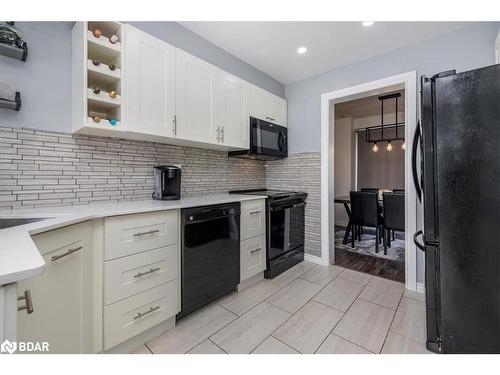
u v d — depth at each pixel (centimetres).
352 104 434
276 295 207
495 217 107
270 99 283
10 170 137
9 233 82
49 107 151
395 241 399
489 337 109
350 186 525
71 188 160
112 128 151
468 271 114
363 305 190
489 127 108
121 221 132
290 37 218
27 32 143
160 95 173
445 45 205
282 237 259
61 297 102
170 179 198
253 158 300
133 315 138
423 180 133
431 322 136
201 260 176
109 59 165
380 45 227
